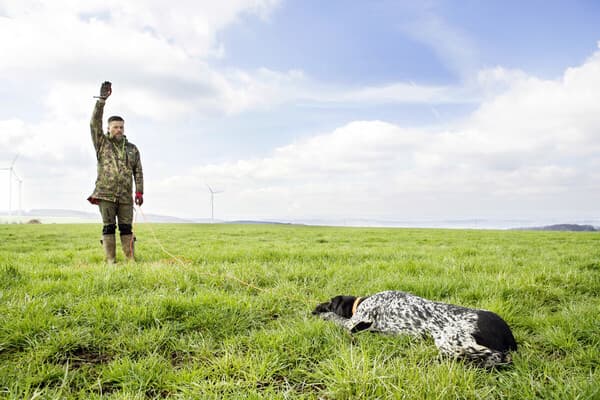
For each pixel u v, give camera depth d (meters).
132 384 3.41
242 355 3.98
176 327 4.68
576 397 3.05
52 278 6.99
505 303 5.65
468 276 7.66
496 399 3.26
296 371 3.70
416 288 6.64
